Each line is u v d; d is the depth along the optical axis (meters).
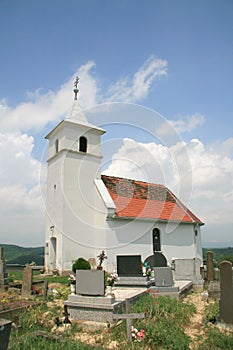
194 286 14.41
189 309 9.49
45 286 11.53
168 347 6.64
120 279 12.73
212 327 7.93
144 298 10.17
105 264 20.75
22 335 6.79
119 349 6.57
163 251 24.27
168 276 12.12
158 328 7.20
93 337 7.37
